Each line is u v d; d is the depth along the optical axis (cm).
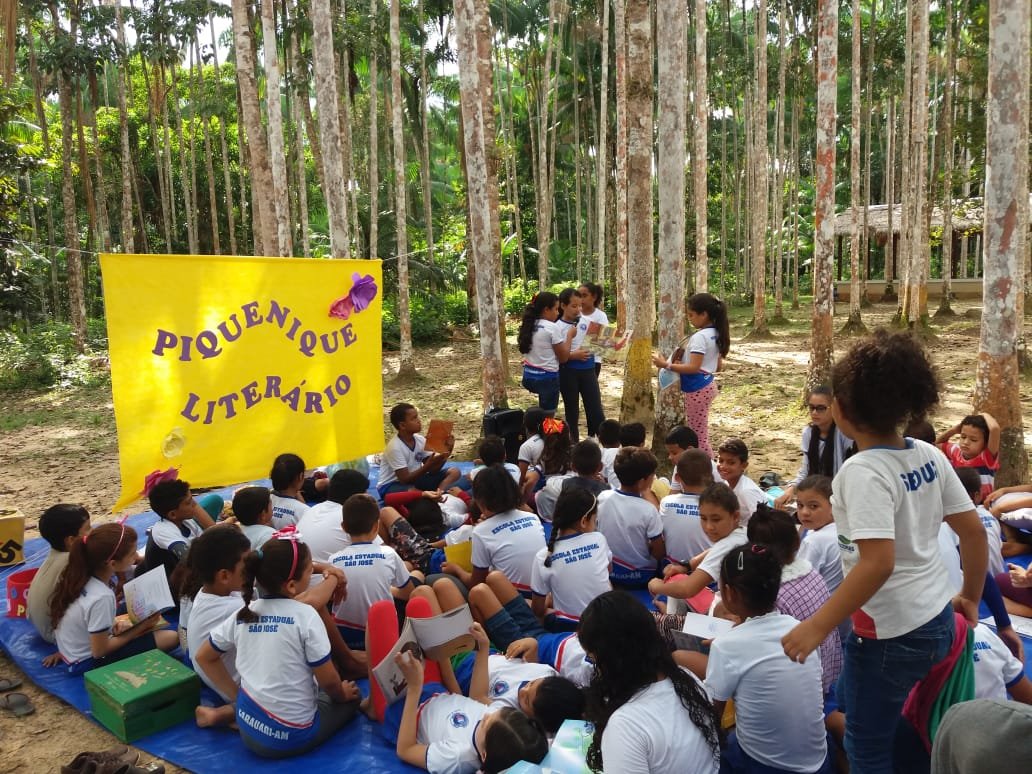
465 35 936
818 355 1161
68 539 501
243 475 642
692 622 393
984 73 2036
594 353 873
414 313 2508
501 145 3522
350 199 2798
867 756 274
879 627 263
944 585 264
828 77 1083
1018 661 360
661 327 869
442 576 459
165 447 605
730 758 349
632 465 547
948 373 1426
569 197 4231
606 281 3031
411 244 2942
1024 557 582
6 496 969
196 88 3391
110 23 2381
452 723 365
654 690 294
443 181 4156
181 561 510
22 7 2186
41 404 1702
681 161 845
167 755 399
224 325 622
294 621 385
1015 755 142
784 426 1098
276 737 379
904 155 2195
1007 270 698
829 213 1122
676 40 822
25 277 2127
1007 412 713
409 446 741
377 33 2406
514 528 504
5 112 1945
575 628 469
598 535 484
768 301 3491
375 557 468
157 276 593
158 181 3403
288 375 655
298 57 2373
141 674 434
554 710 348
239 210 3494
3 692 473
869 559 246
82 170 2458
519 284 3056
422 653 379
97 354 2247
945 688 271
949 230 2386
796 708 318
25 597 545
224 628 407
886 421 256
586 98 3419
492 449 635
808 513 450
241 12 1370
